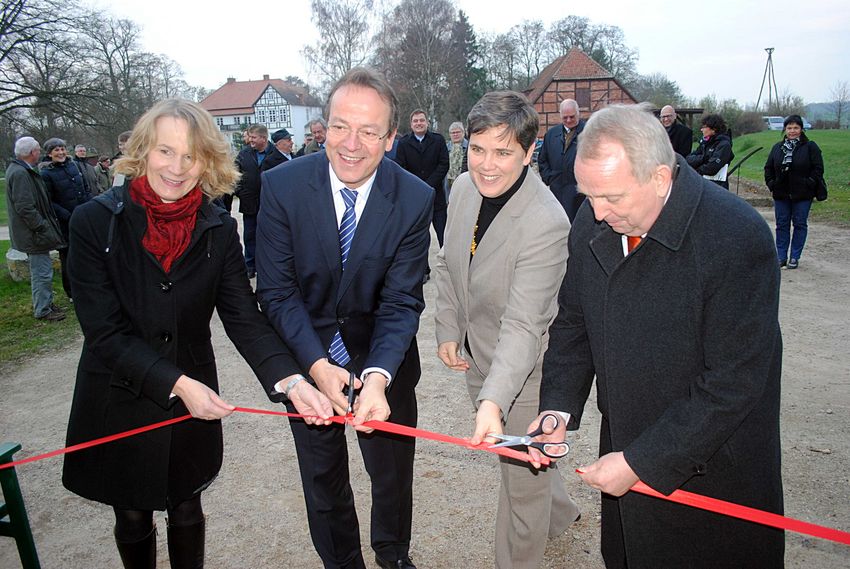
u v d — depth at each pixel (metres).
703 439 1.70
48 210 7.68
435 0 50.84
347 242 2.49
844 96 49.16
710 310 1.70
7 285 9.19
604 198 1.66
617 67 63.00
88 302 2.20
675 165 1.73
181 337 2.35
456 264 2.66
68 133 26.27
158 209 2.15
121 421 2.30
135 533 2.42
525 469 2.58
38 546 3.29
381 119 2.23
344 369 2.50
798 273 8.39
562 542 3.13
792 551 2.94
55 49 24.11
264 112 78.31
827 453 3.79
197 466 2.46
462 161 11.95
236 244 2.44
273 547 3.18
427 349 6.08
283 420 4.64
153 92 32.56
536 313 2.38
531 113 2.30
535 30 64.12
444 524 3.31
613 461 1.82
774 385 1.79
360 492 3.65
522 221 2.41
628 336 1.83
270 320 2.53
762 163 23.44
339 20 45.59
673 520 1.90
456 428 4.38
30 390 5.49
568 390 2.16
